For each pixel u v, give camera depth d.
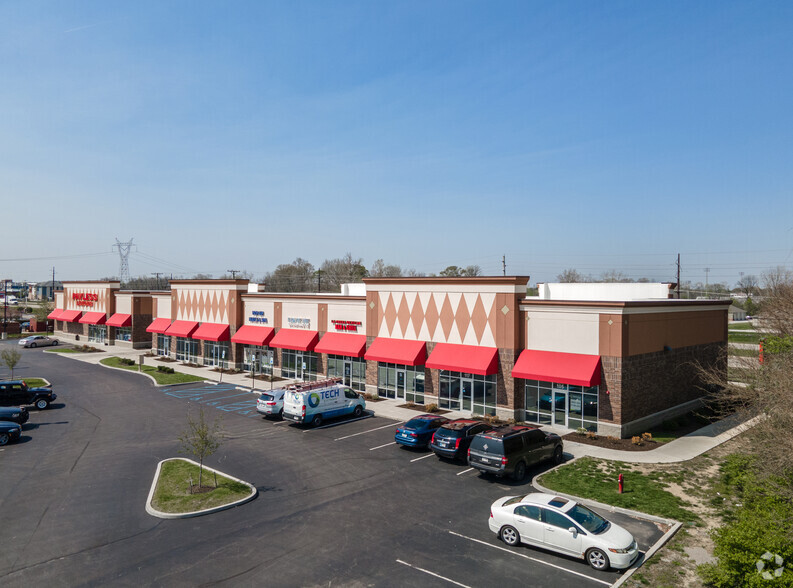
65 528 16.23
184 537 15.62
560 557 14.54
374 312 37.09
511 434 20.88
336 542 15.32
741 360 30.30
